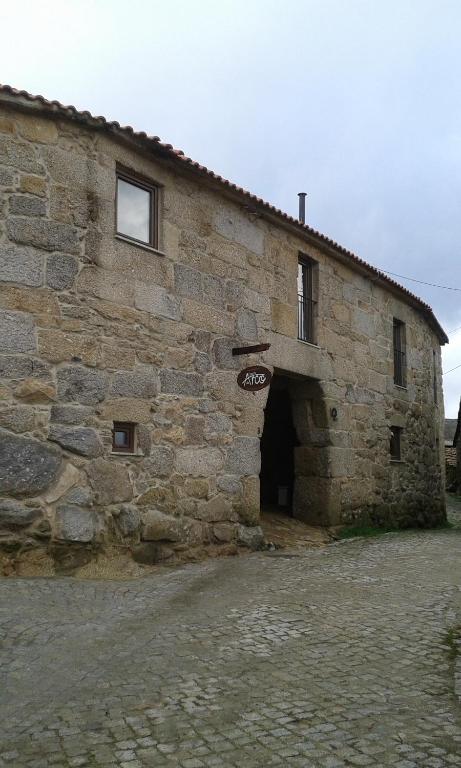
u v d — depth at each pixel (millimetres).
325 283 12031
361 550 10039
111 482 7672
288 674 4453
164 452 8344
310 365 11391
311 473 11820
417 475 15297
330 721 3727
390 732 3592
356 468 12594
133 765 3234
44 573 7012
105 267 7879
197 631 5379
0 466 6883
